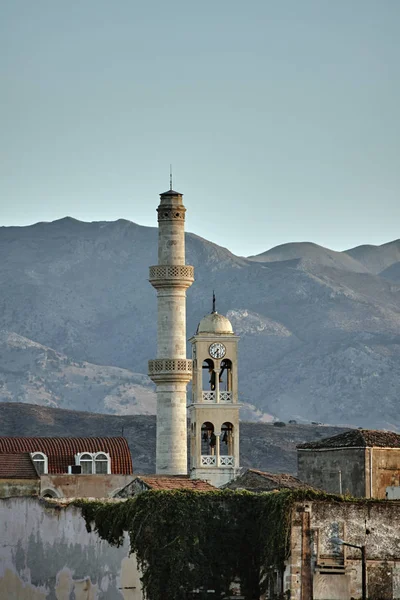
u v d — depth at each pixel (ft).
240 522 325.01
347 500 312.91
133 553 329.72
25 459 538.88
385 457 511.40
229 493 327.47
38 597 382.63
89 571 353.92
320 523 310.45
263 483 508.53
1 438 639.35
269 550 314.55
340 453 518.37
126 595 332.80
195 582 321.11
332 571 307.99
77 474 595.06
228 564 322.96
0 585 403.13
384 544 312.29
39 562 384.06
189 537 322.75
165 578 321.11
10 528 402.52
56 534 375.04
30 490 525.75
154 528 323.16
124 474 604.08
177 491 327.06
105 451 640.58
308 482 529.45
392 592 310.65
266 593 317.63
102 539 347.15
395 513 313.73
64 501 397.19
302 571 307.99
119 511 339.57
